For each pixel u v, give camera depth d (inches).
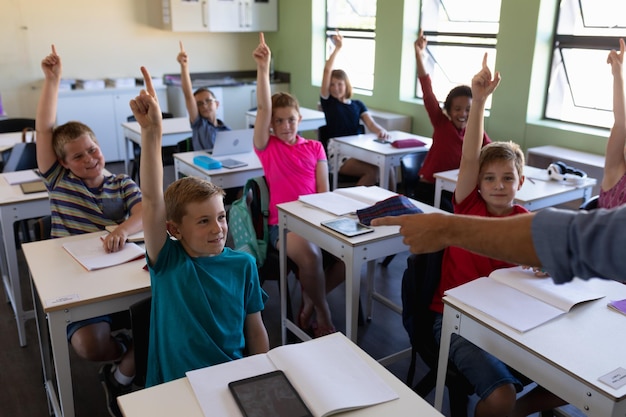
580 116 177.9
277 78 301.9
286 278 104.4
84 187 90.6
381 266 146.4
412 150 160.9
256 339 68.9
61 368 71.0
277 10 290.2
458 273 79.0
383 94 239.5
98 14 254.5
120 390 78.1
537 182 124.4
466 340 70.9
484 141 138.2
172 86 266.1
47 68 86.7
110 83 256.8
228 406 44.9
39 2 241.1
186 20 262.8
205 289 63.1
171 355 61.3
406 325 79.5
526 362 56.9
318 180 119.4
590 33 169.5
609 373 51.6
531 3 174.2
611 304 63.8
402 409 45.1
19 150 142.6
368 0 245.6
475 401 91.0
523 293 66.8
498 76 79.0
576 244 29.7
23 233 136.7
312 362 50.4
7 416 89.0
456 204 86.6
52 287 71.6
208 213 62.6
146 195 60.1
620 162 99.8
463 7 206.8
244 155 151.6
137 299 72.7
